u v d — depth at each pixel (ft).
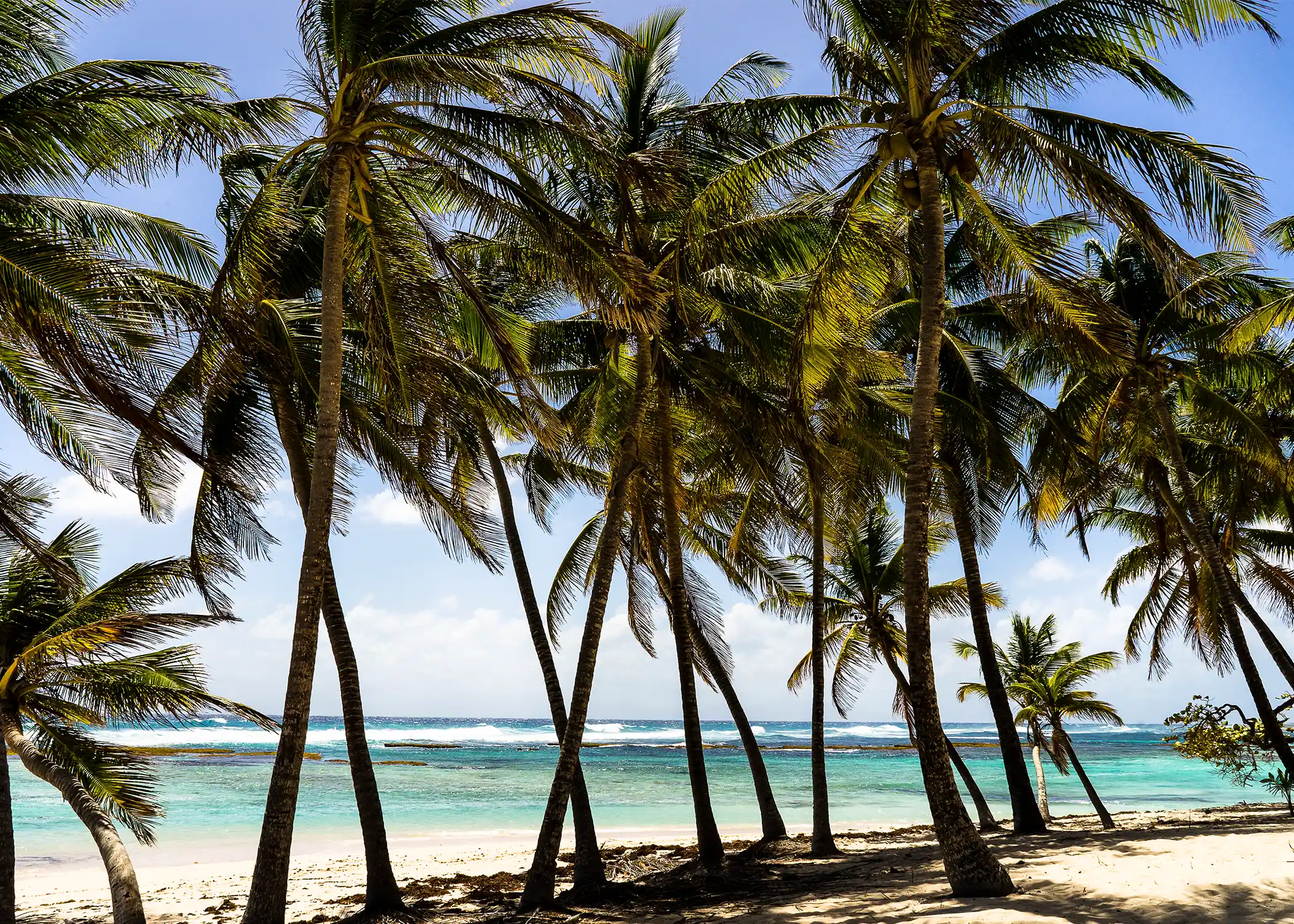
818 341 36.86
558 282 41.04
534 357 50.60
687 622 46.70
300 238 39.88
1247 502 62.90
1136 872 29.55
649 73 45.62
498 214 32.07
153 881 55.62
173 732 231.71
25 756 36.88
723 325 46.39
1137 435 54.29
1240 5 28.76
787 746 266.36
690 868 45.70
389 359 36.29
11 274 26.63
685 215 38.52
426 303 34.96
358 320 39.58
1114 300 53.36
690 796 115.96
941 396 52.16
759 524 57.93
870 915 27.91
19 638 40.40
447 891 45.85
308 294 41.70
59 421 31.35
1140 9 30.25
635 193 42.29
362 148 32.14
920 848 51.08
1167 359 54.75
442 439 42.63
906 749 259.60
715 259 39.34
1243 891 25.34
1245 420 51.29
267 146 32.81
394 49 31.50
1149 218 30.12
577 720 35.78
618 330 44.16
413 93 31.60
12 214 28.73
